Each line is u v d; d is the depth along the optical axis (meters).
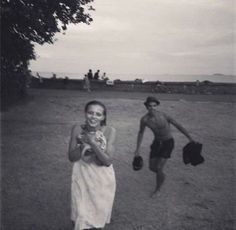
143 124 5.17
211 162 7.02
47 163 6.66
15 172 5.96
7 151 7.36
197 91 21.47
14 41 14.15
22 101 15.06
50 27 14.40
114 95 19.23
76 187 3.24
